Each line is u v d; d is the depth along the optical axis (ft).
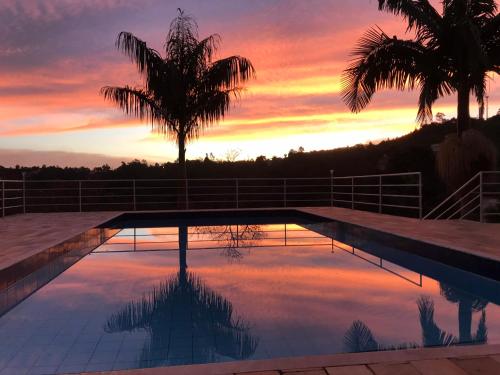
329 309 11.84
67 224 28.09
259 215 40.16
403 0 29.04
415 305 12.22
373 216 32.01
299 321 10.90
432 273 16.44
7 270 13.98
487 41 28.81
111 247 23.08
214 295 13.41
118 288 14.42
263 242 24.48
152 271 17.01
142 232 29.58
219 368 6.80
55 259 19.01
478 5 28.89
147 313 11.71
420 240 18.98
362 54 30.76
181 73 38.58
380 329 10.27
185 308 12.14
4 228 25.53
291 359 7.10
